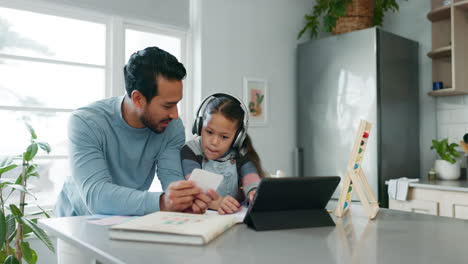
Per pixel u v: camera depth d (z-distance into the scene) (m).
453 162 2.75
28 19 2.28
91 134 1.31
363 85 2.86
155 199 1.13
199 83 2.85
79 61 2.46
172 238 0.81
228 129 1.40
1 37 2.20
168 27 2.81
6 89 2.22
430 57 3.06
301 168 3.28
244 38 3.10
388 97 2.86
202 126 1.45
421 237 0.87
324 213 1.05
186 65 2.90
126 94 1.35
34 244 2.21
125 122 1.39
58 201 1.58
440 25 3.04
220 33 2.95
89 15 2.47
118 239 0.85
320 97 3.16
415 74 3.13
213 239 0.85
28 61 2.28
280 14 3.35
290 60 3.41
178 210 1.12
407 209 2.62
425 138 3.15
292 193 0.97
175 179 1.40
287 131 3.36
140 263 0.67
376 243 0.82
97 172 1.23
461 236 0.89
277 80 3.31
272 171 3.23
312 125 3.22
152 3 2.66
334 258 0.70
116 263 0.69
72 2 2.32
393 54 2.92
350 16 3.11
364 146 1.18
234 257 0.71
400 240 0.84
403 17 3.33
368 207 1.11
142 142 1.44
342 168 2.99
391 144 2.86
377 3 3.17
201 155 1.49
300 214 1.02
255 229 0.94
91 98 2.52
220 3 2.96
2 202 1.72
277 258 0.70
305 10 3.55
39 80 2.33
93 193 1.18
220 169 1.45
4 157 1.80
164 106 1.26
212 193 1.26
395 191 2.64
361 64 2.88
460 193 2.37
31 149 1.79
